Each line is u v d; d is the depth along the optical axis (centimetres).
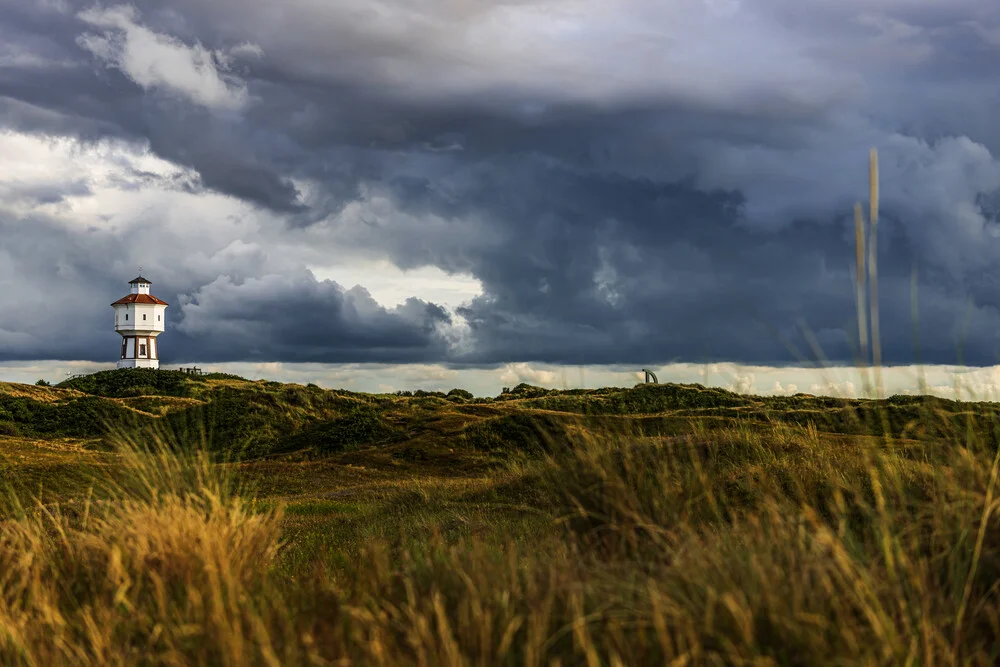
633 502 550
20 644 391
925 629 304
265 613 403
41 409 4303
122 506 638
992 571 380
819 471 701
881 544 384
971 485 436
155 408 4425
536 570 434
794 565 368
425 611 380
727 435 884
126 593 471
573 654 328
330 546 896
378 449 3284
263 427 4119
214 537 518
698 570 364
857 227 431
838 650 296
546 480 702
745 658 296
